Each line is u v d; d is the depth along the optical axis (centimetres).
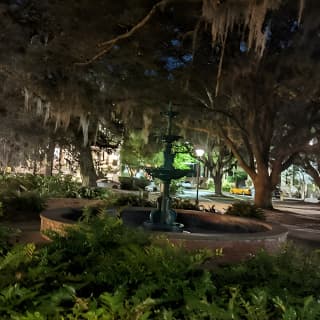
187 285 263
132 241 350
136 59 1557
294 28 1449
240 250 599
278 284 276
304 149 2091
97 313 201
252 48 1367
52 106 1794
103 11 1342
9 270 258
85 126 1856
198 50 1508
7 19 1430
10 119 2172
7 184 1592
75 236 339
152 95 1727
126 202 1271
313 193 5228
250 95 1708
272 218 1645
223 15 1044
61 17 1386
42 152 2677
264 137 1980
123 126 2311
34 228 863
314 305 223
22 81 1758
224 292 258
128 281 262
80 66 1609
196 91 1745
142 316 198
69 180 2050
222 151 3334
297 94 1672
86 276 264
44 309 205
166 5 1288
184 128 2047
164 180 785
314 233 1262
